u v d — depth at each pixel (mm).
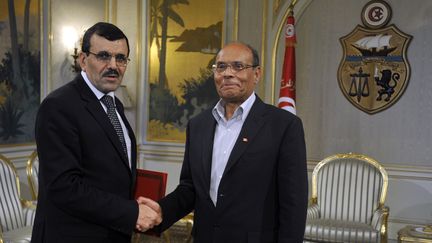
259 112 1942
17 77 4570
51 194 1813
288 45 4738
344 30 4922
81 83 1909
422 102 4672
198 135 2031
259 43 5230
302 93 5105
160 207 2012
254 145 1884
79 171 1841
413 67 4688
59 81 5137
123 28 5781
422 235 3686
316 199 4445
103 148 1869
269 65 5207
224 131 1977
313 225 3951
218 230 1872
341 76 4941
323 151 5047
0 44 4344
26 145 4738
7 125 4480
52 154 1810
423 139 4680
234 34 5340
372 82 4824
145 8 5699
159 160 5730
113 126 1917
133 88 5797
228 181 1870
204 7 5465
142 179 2080
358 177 4352
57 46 5086
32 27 4746
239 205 1861
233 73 1896
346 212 4328
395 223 4781
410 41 4680
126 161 1931
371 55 4816
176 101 5641
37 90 4859
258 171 1868
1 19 4340
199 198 1946
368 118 4867
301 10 5047
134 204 1891
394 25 4727
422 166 4688
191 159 2012
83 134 1844
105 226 1863
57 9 5059
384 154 4820
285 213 1862
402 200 4758
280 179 1885
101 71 1884
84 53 1924
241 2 5293
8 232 3439
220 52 1949
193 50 5539
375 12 4781
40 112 1848
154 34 5691
